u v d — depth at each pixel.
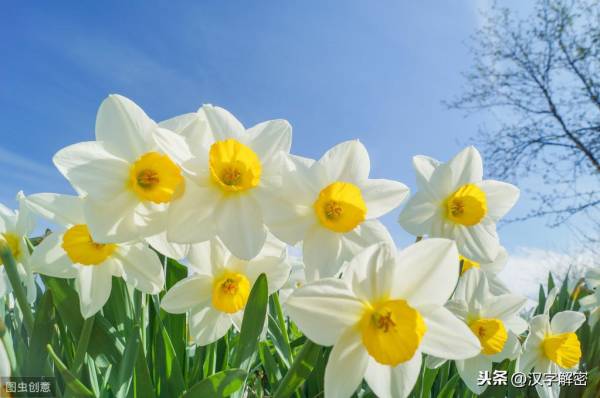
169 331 0.38
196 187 0.31
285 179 0.32
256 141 0.33
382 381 0.29
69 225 0.33
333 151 0.34
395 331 0.28
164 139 0.30
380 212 0.34
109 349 0.33
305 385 0.41
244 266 0.37
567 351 0.52
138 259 0.33
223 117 0.33
